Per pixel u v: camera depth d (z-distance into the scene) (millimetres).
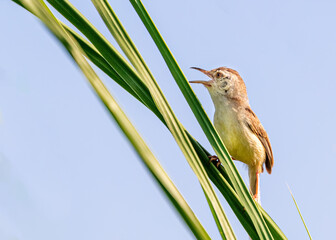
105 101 1158
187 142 1471
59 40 1203
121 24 1414
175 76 1646
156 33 1590
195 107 1664
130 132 1156
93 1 1385
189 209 1177
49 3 1587
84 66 1186
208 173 2148
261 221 1655
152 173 1149
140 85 1633
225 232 1420
